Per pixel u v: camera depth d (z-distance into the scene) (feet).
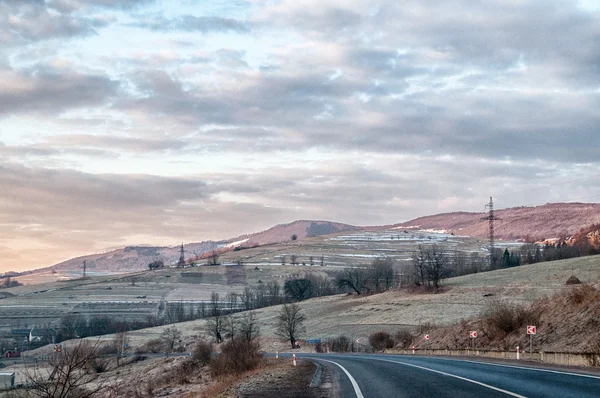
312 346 346.33
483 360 139.44
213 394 96.27
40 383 59.36
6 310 599.16
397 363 135.33
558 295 195.93
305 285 631.56
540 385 69.15
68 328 464.65
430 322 334.85
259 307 579.07
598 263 431.84
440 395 64.03
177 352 384.47
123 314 583.99
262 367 156.15
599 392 61.00
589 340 139.85
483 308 354.33
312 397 74.74
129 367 285.23
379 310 428.97
